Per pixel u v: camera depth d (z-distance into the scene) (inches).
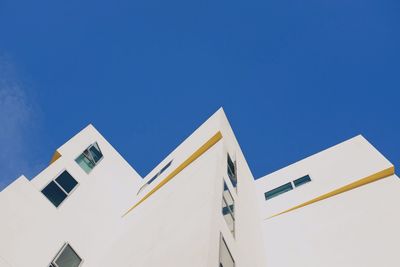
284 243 650.8
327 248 598.5
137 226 569.0
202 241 368.8
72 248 563.8
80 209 642.8
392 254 533.0
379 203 647.1
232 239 457.7
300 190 802.8
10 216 504.4
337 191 735.1
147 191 730.8
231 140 768.3
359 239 586.9
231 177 637.9
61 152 717.3
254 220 682.2
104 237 644.1
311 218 693.3
